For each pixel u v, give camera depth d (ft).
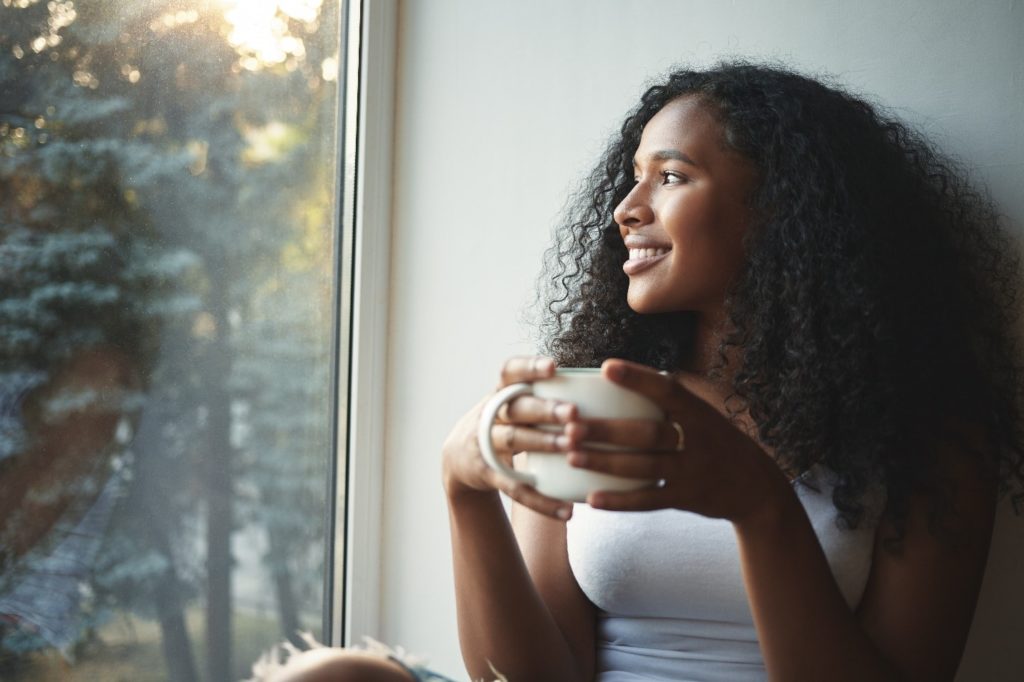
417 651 4.97
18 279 3.54
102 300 3.85
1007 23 3.90
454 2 5.03
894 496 3.18
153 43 4.04
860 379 3.30
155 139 4.06
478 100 4.95
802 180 3.51
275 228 4.64
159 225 4.09
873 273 3.41
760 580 2.62
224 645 4.41
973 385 3.51
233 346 4.44
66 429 3.73
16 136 3.51
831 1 4.21
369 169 4.99
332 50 4.93
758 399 3.45
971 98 3.95
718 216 3.53
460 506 3.02
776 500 2.51
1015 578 3.80
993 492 3.40
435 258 5.01
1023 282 3.84
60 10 3.66
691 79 3.86
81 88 3.75
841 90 4.05
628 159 4.20
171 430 4.16
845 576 3.20
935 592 3.16
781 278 3.49
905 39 4.07
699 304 3.68
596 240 4.36
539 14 4.82
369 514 5.01
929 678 3.12
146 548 4.06
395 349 5.09
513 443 2.36
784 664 2.70
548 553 3.68
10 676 3.56
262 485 4.59
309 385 4.83
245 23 4.47
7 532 3.53
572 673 3.38
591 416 2.28
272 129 4.62
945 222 3.80
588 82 4.70
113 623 3.93
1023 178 3.85
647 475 2.29
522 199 4.81
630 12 4.62
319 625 4.91
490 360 4.85
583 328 4.25
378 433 5.06
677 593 3.34
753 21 4.36
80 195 3.76
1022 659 3.80
